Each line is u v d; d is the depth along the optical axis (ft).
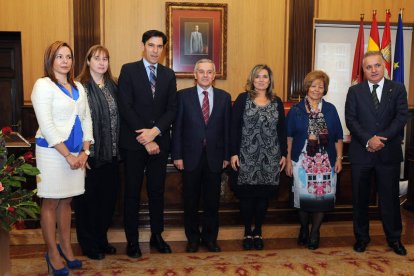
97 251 9.74
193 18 15.84
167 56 15.85
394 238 10.27
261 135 10.01
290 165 10.74
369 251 10.49
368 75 9.98
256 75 10.10
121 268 9.18
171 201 11.85
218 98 10.09
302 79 16.14
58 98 8.12
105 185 9.56
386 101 9.89
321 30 17.03
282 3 16.14
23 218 6.47
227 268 9.25
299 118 10.51
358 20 16.24
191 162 9.92
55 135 7.97
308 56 16.12
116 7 15.57
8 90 16.42
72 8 15.11
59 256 8.61
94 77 9.34
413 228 12.98
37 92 7.98
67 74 8.52
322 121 10.41
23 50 15.15
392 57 17.07
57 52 8.16
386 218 10.25
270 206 12.31
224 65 16.05
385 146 9.97
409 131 17.13
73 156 8.23
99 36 15.35
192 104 9.96
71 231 11.35
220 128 10.05
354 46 17.25
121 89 9.47
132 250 9.92
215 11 15.89
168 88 9.77
